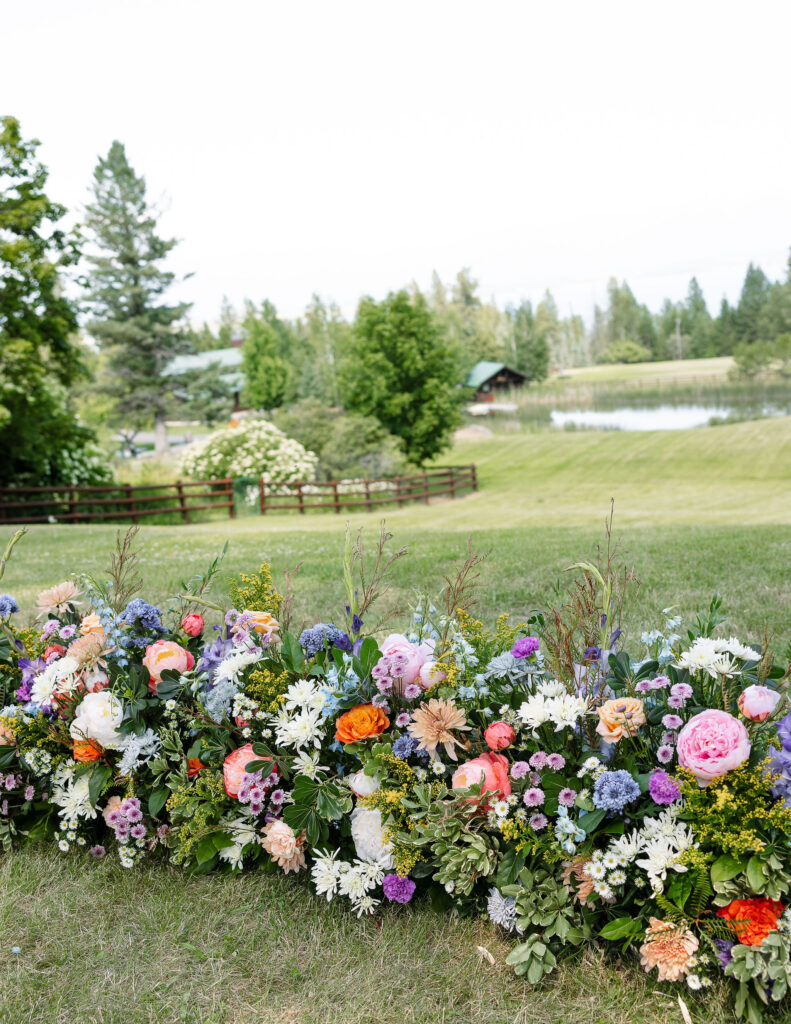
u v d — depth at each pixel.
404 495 28.81
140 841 2.62
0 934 2.36
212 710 2.51
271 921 2.37
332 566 7.81
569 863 2.07
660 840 1.94
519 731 2.31
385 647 2.48
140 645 2.80
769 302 98.12
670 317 122.75
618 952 2.12
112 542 11.73
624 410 69.00
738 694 2.23
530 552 8.11
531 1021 1.94
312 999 2.05
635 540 8.92
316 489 27.33
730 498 24.31
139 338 53.69
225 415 57.47
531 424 63.75
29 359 20.08
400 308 37.50
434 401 36.75
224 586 6.60
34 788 2.90
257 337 73.88
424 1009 1.99
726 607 5.20
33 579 7.77
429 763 2.37
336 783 2.40
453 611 2.74
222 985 2.12
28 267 19.94
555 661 2.38
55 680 2.73
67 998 2.10
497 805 2.09
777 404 61.69
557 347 132.00
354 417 34.16
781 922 1.81
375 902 2.32
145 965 2.21
